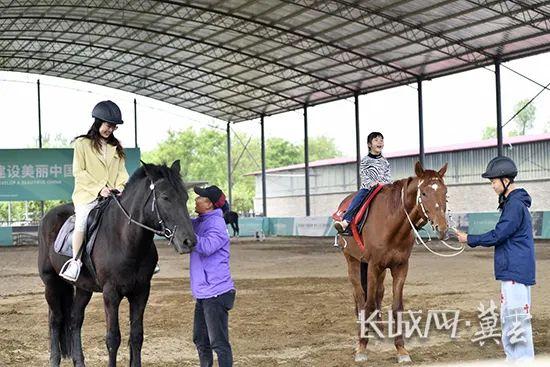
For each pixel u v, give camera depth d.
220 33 36.22
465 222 32.00
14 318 12.40
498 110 30.83
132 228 6.88
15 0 31.58
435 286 14.98
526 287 6.50
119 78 47.25
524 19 27.05
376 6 28.58
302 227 42.22
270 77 41.81
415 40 30.98
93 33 38.06
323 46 35.00
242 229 44.66
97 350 9.38
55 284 8.20
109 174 7.69
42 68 45.56
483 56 31.59
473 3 26.25
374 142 9.06
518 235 6.48
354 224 8.70
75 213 7.77
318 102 43.97
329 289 15.29
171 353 9.09
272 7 31.22
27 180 40.25
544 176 40.97
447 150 45.97
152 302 13.78
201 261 6.57
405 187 8.06
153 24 36.28
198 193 6.70
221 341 6.49
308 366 8.12
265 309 12.56
